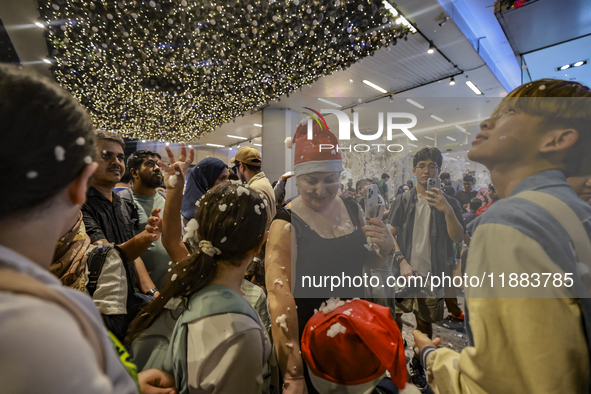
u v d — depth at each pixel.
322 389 0.59
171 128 7.84
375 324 0.56
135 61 4.41
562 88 0.39
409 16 3.40
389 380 0.63
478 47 4.34
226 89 5.29
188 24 3.55
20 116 0.23
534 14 2.94
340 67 4.16
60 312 0.21
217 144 11.92
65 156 0.25
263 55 4.13
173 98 5.74
